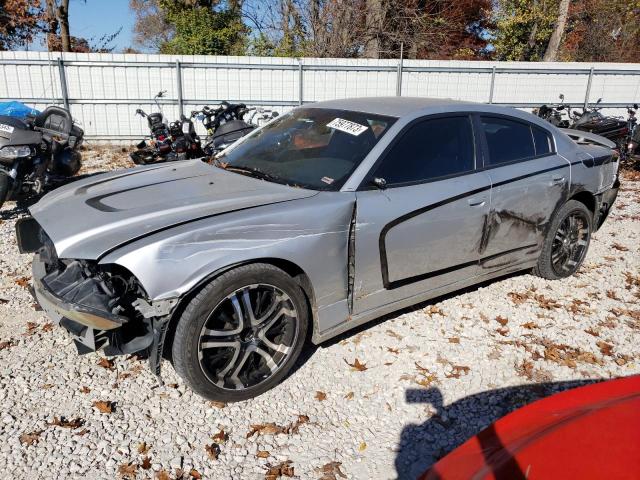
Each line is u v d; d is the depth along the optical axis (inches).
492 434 77.1
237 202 120.6
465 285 157.4
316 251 120.0
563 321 161.6
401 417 117.1
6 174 239.8
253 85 529.3
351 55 768.9
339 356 137.8
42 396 118.3
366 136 140.1
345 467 102.5
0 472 97.2
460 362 137.9
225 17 754.2
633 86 583.5
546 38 932.0
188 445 106.3
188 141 342.6
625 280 194.4
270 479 98.9
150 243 104.6
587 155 184.7
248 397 119.3
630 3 981.2
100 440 106.3
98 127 514.9
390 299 138.6
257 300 116.4
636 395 80.8
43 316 153.1
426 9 799.7
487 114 161.2
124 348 111.6
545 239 177.8
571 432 70.7
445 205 140.5
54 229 113.8
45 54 487.8
